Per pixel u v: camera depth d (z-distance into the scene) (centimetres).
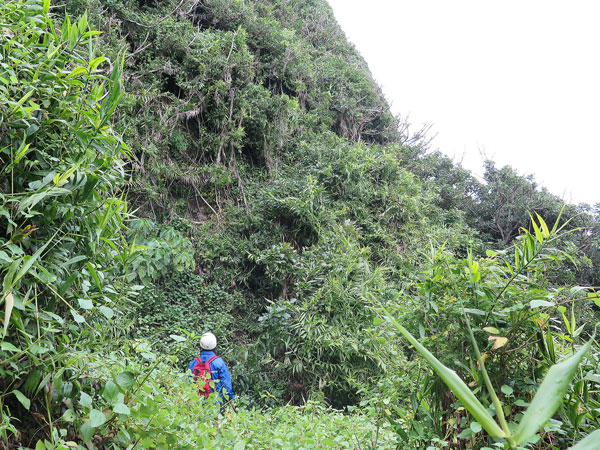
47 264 190
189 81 1047
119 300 228
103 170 217
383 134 1672
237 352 816
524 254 215
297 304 810
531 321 214
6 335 172
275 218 1003
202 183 1016
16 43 202
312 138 1270
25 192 189
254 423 385
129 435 205
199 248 931
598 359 205
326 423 403
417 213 1251
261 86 1181
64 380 192
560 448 200
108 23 902
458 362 215
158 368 325
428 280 236
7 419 164
